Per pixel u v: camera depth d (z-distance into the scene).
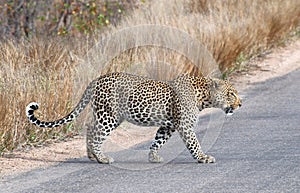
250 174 15.99
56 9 32.44
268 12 35.81
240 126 21.33
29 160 18.03
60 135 20.52
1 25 31.61
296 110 23.47
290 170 16.22
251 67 31.00
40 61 24.52
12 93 20.03
